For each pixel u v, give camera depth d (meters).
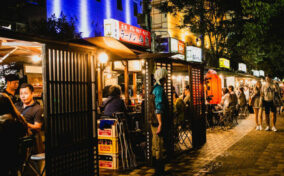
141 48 13.72
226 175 5.89
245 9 13.05
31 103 5.44
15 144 3.73
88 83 5.08
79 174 4.88
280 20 12.06
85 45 5.03
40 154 4.75
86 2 17.44
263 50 13.88
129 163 7.18
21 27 12.23
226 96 13.38
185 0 21.25
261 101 11.93
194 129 8.84
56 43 4.36
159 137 5.85
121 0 21.62
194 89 9.10
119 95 7.61
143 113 8.54
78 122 4.86
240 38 21.47
